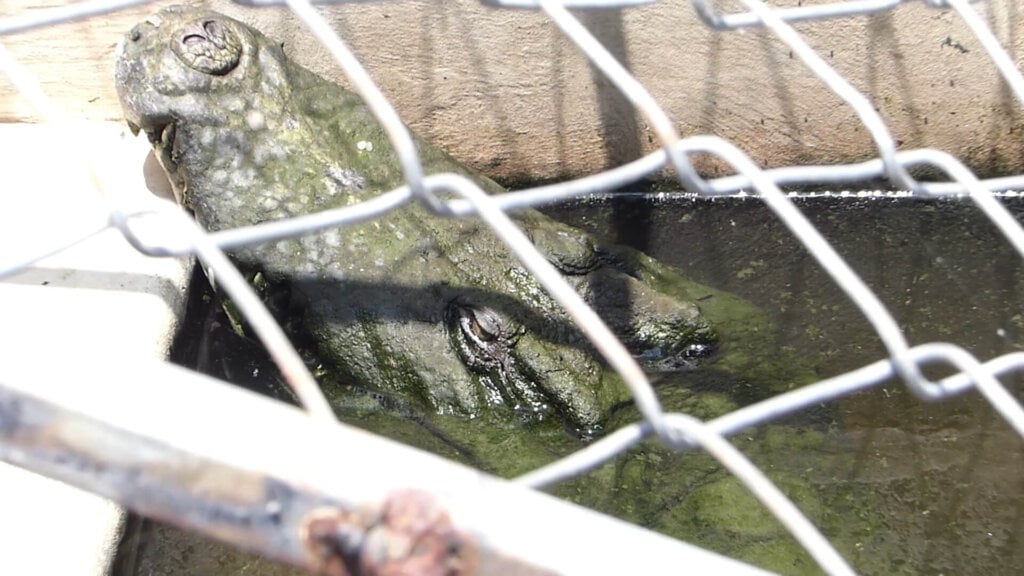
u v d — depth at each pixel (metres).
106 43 2.67
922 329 2.58
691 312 2.49
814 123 2.84
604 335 0.73
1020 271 2.74
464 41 2.71
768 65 2.73
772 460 2.16
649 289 2.50
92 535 1.71
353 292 2.36
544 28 2.69
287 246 2.38
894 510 2.05
